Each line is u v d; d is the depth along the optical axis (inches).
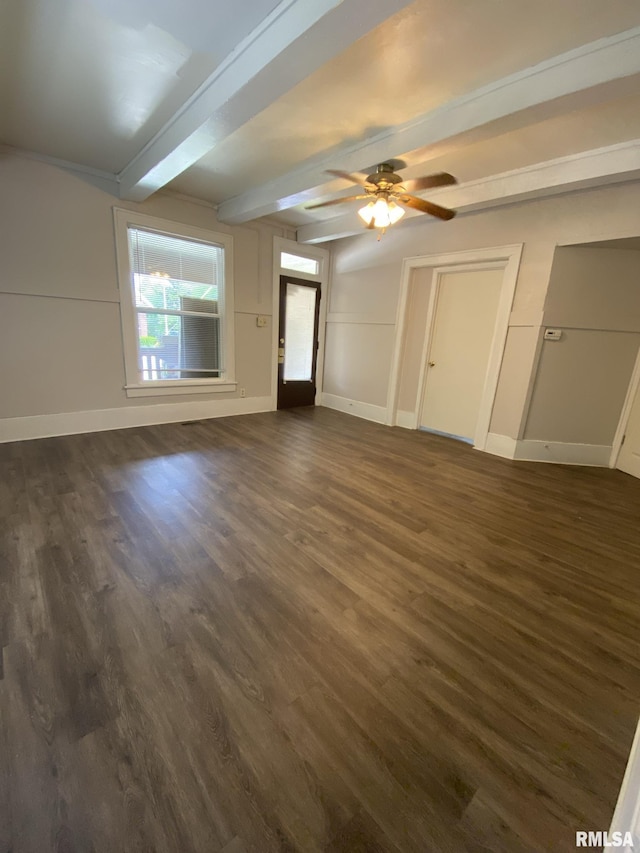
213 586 70.2
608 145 102.2
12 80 87.0
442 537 92.0
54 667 52.1
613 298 138.9
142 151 121.3
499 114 80.5
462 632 62.6
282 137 107.0
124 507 97.4
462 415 178.5
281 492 111.9
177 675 52.0
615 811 35.9
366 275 206.2
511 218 145.0
